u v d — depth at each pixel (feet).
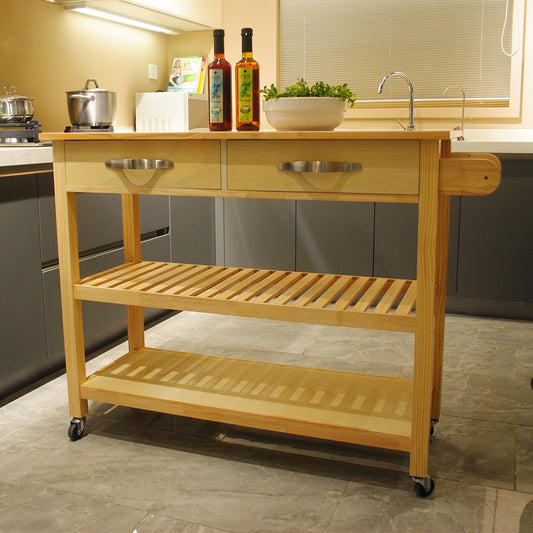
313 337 9.77
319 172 5.23
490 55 11.83
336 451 6.23
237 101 5.82
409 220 10.88
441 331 6.19
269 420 5.77
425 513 5.15
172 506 5.26
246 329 10.20
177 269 6.99
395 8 12.21
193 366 7.02
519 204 10.15
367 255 11.23
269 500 5.35
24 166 7.19
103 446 6.34
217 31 5.79
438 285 6.15
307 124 5.62
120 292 6.07
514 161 10.06
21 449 6.26
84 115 8.95
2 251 6.98
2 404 7.34
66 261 6.26
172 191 5.81
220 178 5.62
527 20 11.33
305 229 11.57
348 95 5.72
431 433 6.39
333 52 12.76
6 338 7.12
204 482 5.65
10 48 9.08
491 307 10.84
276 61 12.98
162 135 5.63
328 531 4.91
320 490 5.51
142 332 7.61
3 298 7.03
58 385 7.92
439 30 12.04
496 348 9.20
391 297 5.78
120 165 5.86
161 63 13.15
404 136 4.89
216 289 6.10
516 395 7.49
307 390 6.35
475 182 4.90
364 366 8.46
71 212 6.25
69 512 5.18
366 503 5.30
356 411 5.85
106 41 11.27
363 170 5.15
